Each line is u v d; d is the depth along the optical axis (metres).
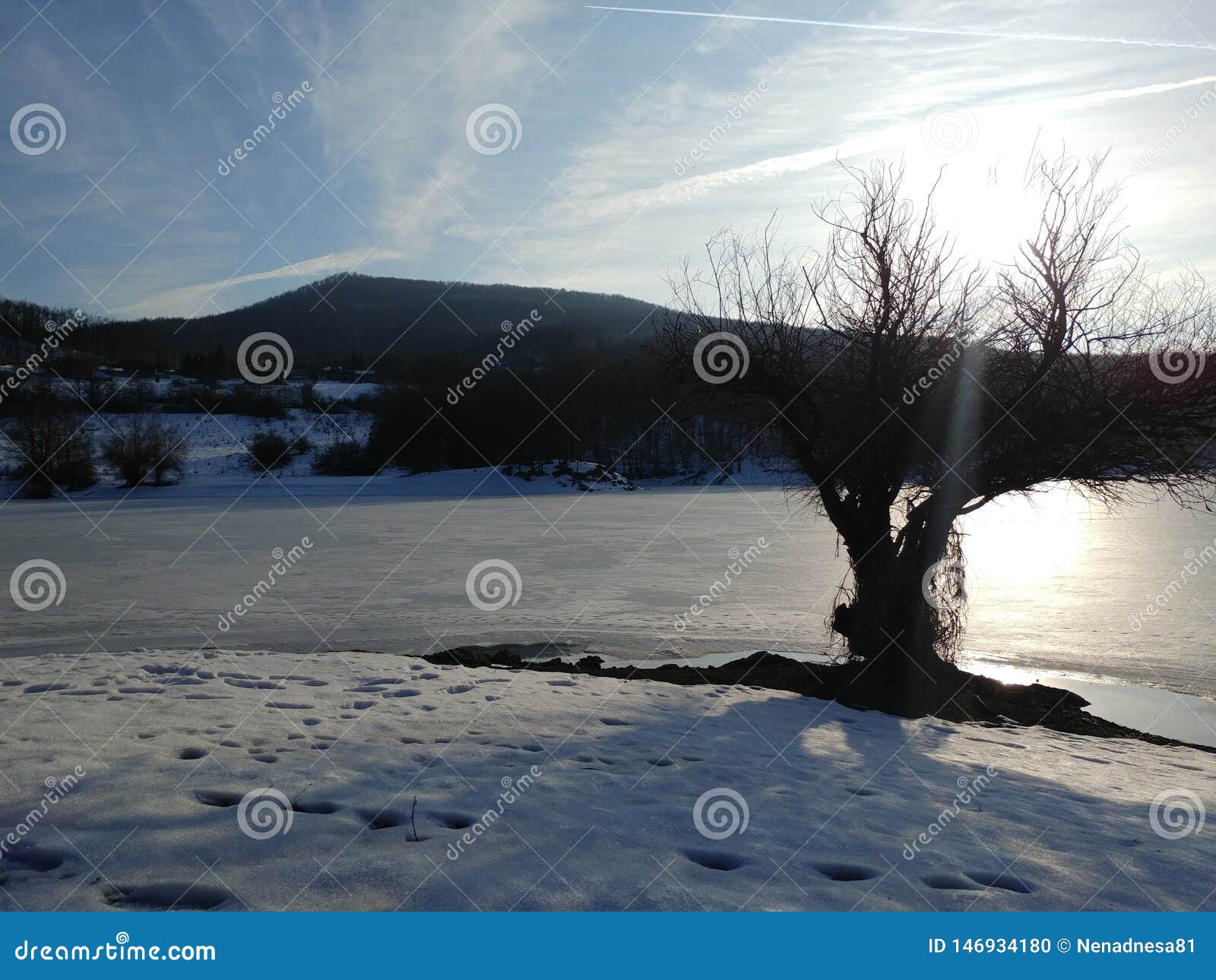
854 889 4.96
